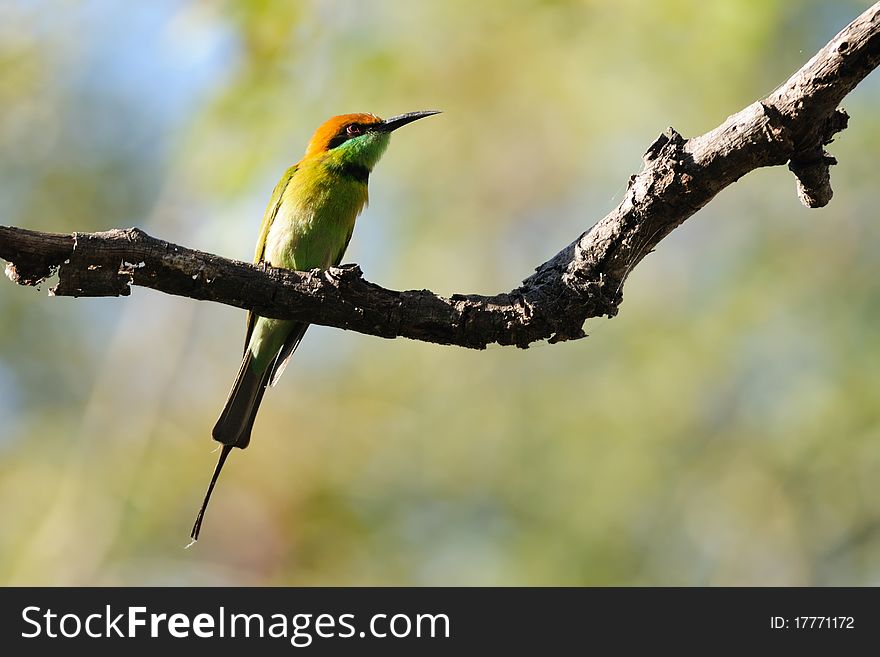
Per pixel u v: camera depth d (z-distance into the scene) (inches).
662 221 248.7
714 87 434.6
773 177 458.0
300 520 465.4
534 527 451.5
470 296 260.4
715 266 461.7
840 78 226.5
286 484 469.1
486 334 258.8
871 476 426.6
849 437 430.0
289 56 444.1
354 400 483.5
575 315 257.3
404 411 481.1
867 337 434.9
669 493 444.1
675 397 451.5
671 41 435.8
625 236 251.4
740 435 446.0
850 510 429.4
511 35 448.8
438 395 480.1
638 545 440.5
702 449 447.2
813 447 434.6
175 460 474.9
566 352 471.5
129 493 468.1
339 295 254.8
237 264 252.7
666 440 449.1
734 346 450.0
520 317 257.0
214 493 468.4
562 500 451.5
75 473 475.2
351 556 460.8
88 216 521.7
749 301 451.2
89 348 526.0
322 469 472.1
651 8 432.1
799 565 429.4
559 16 447.8
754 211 461.7
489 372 477.7
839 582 425.4
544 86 446.3
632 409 453.4
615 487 446.3
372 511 467.5
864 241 444.5
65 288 243.3
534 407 467.5
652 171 246.1
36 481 491.5
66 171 519.8
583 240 256.8
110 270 243.3
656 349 456.8
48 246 237.3
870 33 221.0
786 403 439.5
